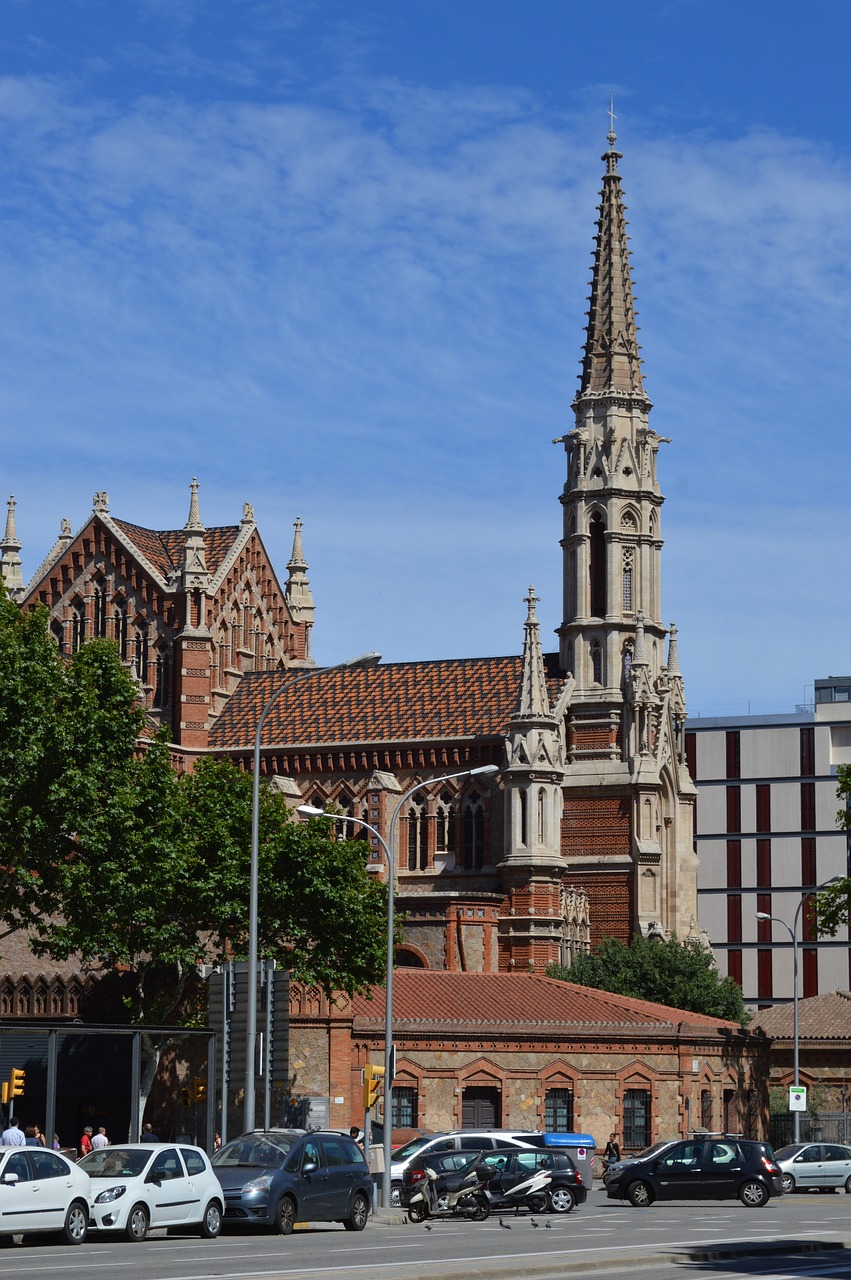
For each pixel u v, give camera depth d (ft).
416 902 361.51
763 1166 217.77
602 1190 264.52
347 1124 272.72
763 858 573.74
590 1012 308.60
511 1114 290.35
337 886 272.51
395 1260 129.70
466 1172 192.95
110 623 410.31
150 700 405.59
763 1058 341.41
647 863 384.88
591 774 390.83
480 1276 115.96
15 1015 288.51
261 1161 166.91
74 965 292.61
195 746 399.44
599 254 425.28
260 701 409.49
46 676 241.96
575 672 399.24
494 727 382.63
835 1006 411.34
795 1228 170.81
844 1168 268.00
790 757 575.79
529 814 372.17
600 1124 298.56
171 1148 158.92
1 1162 145.69
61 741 238.89
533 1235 162.30
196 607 403.75
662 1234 162.30
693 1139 220.64
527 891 368.48
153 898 256.93
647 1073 304.71
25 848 238.68
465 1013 293.23
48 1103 218.59
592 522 409.49
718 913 575.38
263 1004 193.06
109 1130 279.08
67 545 416.05
